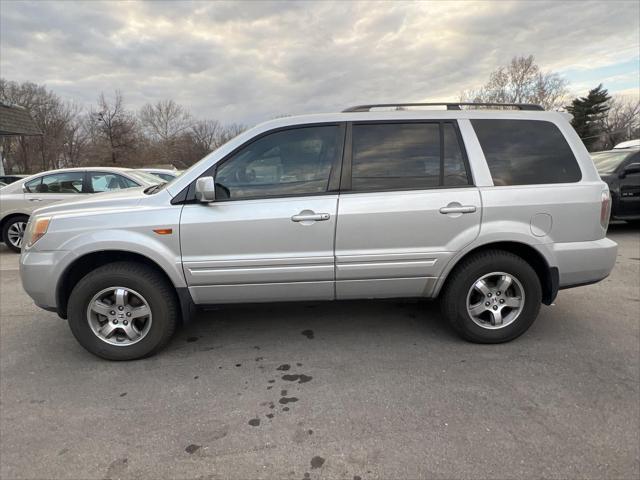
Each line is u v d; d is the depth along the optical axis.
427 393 2.77
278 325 3.91
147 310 3.22
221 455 2.24
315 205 3.12
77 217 3.11
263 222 3.10
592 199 3.29
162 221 3.08
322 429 2.43
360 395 2.76
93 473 2.13
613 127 62.00
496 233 3.20
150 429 2.46
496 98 51.53
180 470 2.13
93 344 3.25
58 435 2.43
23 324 4.08
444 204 3.17
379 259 3.19
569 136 3.39
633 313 4.03
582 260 3.32
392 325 3.86
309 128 3.24
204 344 3.57
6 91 48.53
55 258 3.10
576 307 4.21
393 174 3.22
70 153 51.56
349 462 2.17
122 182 7.80
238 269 3.15
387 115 3.29
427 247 3.21
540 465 2.11
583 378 2.91
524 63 50.16
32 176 7.80
